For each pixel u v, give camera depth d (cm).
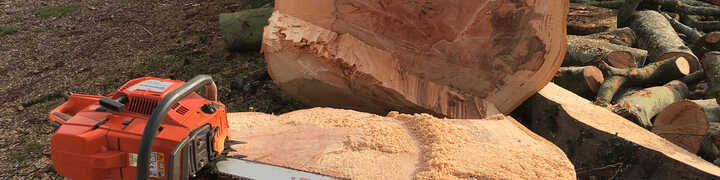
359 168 224
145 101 210
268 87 470
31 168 333
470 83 361
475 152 240
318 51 344
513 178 213
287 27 362
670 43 482
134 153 197
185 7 747
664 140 280
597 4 667
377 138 252
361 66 341
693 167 247
